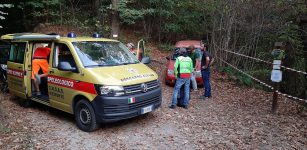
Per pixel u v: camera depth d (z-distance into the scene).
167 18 16.98
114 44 7.69
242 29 13.30
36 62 7.91
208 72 9.48
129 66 6.97
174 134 6.50
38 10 15.87
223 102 9.30
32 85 7.93
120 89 6.12
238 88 11.43
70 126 6.88
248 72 12.28
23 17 15.17
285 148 5.94
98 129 6.67
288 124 7.32
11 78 8.52
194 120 7.44
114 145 5.89
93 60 6.73
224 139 6.30
